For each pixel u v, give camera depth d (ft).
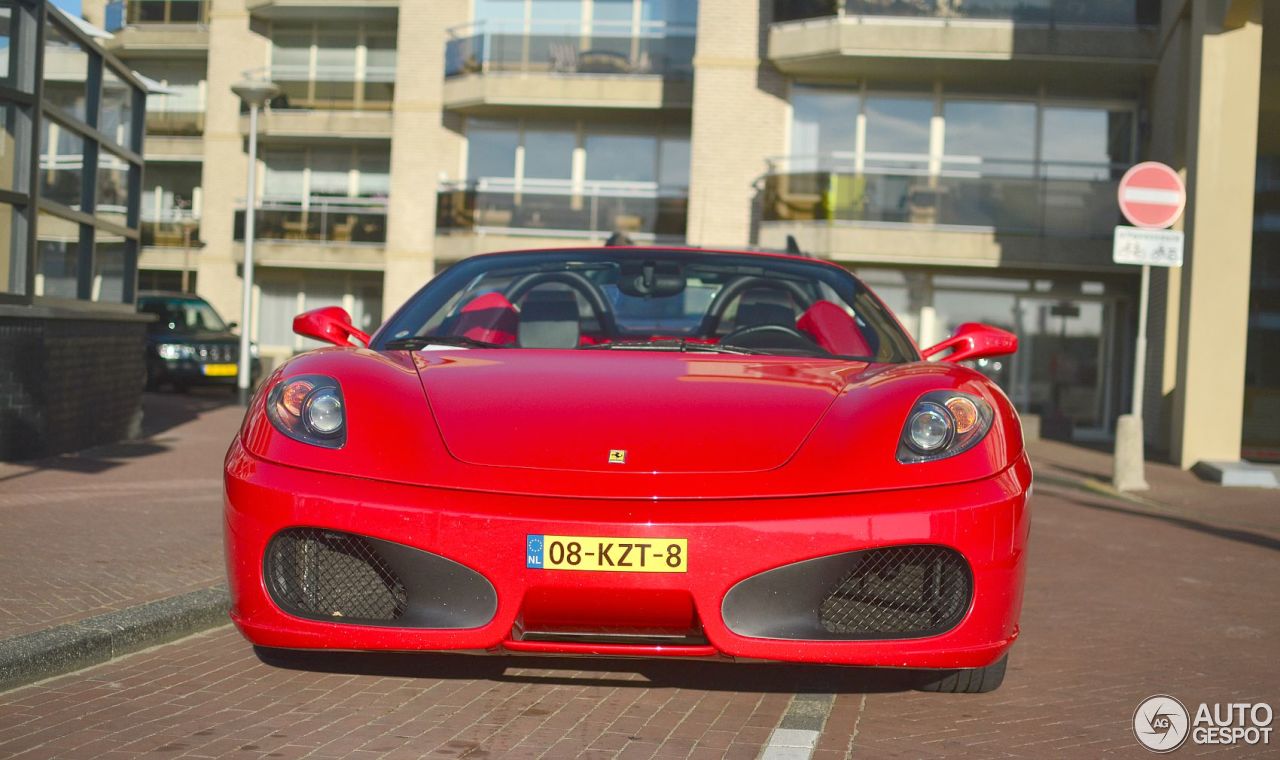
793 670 13.66
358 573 10.95
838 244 66.23
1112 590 20.30
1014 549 10.86
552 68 83.25
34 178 28.19
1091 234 65.00
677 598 10.34
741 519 10.36
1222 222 43.78
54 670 12.85
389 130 103.04
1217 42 43.52
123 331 35.40
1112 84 69.15
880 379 12.22
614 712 11.98
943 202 65.87
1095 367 67.62
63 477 26.68
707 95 72.95
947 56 65.87
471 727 11.37
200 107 116.16
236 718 11.52
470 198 85.15
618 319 15.40
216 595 15.70
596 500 10.43
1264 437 48.16
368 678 13.00
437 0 90.84
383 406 11.46
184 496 24.77
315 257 101.40
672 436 11.05
